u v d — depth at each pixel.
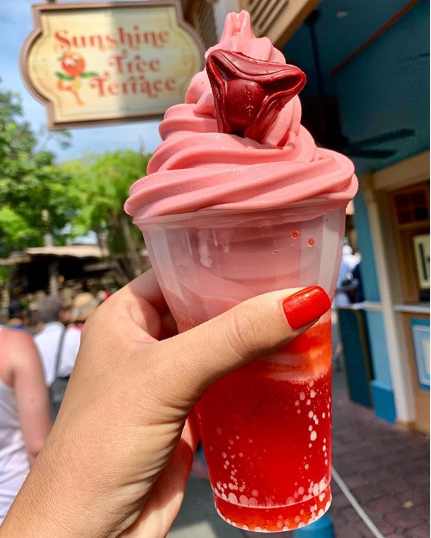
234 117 0.18
